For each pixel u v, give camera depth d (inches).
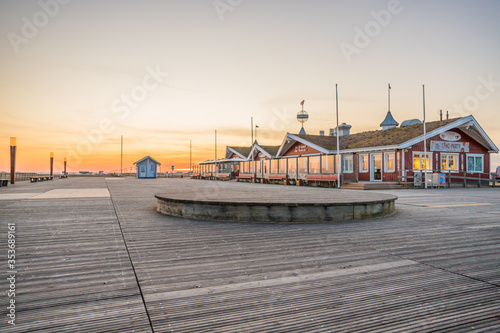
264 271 154.5
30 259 175.2
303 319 105.3
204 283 138.2
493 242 216.2
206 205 308.8
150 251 192.1
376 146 1015.6
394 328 99.7
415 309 112.9
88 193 660.1
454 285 136.1
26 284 136.5
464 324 102.5
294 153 1311.5
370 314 109.0
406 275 148.7
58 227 270.2
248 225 278.7
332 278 144.6
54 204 446.6
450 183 958.4
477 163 1081.4
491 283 138.8
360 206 311.7
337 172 1022.4
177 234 241.0
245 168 1697.8
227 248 199.3
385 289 131.3
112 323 102.3
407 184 902.4
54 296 123.6
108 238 227.6
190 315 108.0
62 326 100.2
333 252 189.8
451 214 351.6
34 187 911.7
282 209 292.8
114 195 607.5
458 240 221.8
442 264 165.9
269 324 101.9
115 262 169.8
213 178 1909.4
